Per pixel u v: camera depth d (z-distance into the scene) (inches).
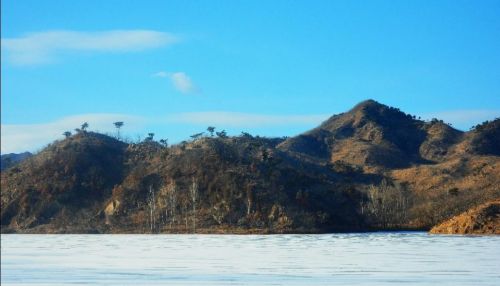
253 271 1488.7
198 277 1386.6
